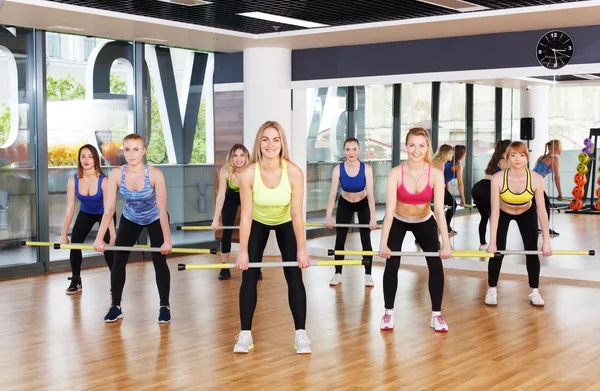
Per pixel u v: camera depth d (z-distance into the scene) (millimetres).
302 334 5090
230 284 7543
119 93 9055
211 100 9992
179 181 9695
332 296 6949
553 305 6570
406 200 5559
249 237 5059
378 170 8914
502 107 8102
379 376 4547
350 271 8289
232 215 7754
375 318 6074
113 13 7344
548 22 7488
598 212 7637
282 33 8484
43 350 5152
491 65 8180
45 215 8312
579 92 7688
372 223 7273
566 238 7848
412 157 5473
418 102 8641
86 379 4512
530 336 5504
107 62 8906
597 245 7680
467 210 8320
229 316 6164
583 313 6262
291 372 4633
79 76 8641
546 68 7855
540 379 4488
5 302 6738
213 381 4461
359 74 9039
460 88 8367
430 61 8555
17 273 8086
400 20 7652
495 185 6262
